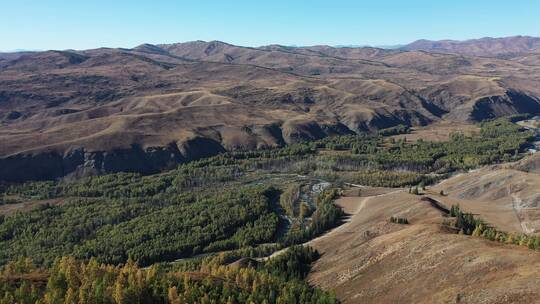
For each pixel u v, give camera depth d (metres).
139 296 111.56
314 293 125.62
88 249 184.12
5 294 103.75
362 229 177.62
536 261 96.25
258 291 121.62
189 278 122.50
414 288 109.12
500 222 182.38
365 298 118.69
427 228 139.62
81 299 104.00
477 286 94.69
